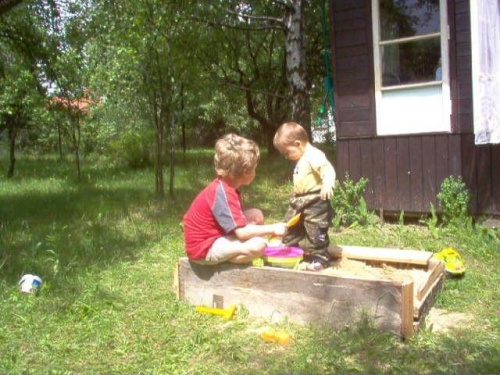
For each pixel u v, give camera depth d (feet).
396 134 23.75
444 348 11.03
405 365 10.36
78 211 29.68
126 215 28.07
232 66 60.13
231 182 13.88
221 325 12.75
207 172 48.98
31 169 59.62
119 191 38.22
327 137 60.70
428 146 22.98
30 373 10.57
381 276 14.58
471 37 20.40
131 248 20.76
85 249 20.16
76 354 11.49
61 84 48.06
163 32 32.35
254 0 49.32
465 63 21.99
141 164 58.13
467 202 21.93
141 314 13.56
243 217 13.57
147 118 49.19
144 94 35.88
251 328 12.49
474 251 18.31
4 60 44.37
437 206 22.90
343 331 11.78
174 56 33.35
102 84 50.21
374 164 24.34
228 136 14.15
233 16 46.11
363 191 24.59
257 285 13.08
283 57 60.18
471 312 13.30
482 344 11.23
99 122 69.00
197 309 13.65
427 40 22.97
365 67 24.34
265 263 14.56
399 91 23.72
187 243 13.82
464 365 10.35
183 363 10.91
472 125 21.97
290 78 38.19
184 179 44.73
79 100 51.24
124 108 55.47
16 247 20.99
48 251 19.30
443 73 22.41
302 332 12.06
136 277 16.79
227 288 13.53
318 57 55.83
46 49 39.93
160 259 19.30
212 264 13.62
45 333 12.50
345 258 16.08
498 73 19.90
